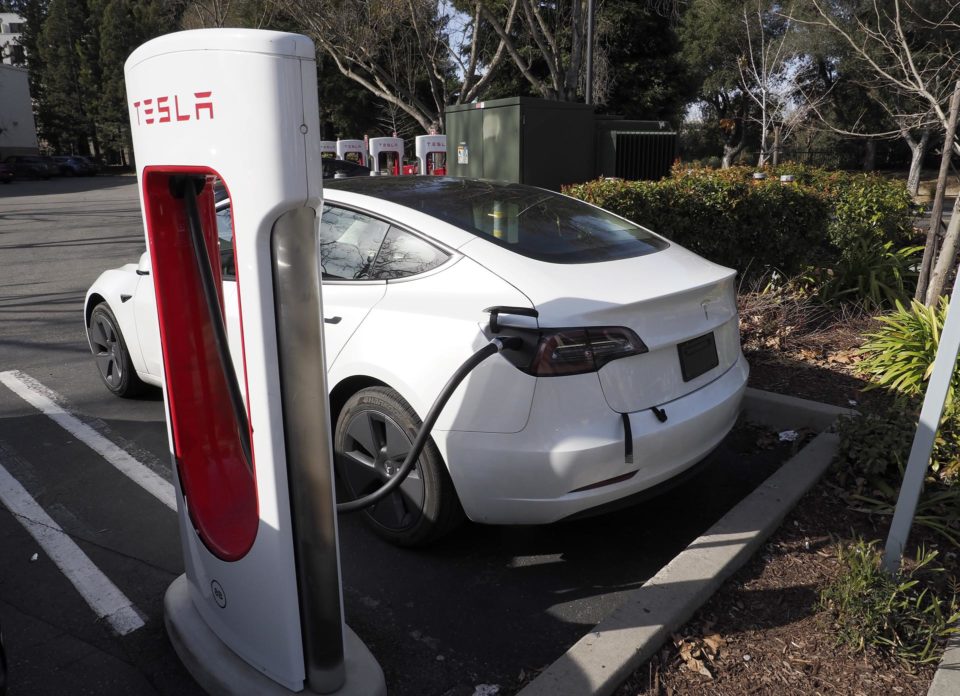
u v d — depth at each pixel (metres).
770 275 7.05
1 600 2.97
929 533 3.42
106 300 4.88
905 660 2.63
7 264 11.19
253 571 2.23
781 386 4.97
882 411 3.99
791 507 3.50
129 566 3.21
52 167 47.09
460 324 2.93
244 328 1.99
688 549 3.08
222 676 2.38
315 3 15.52
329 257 3.56
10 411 4.90
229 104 1.86
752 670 2.56
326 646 2.25
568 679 2.40
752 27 25.52
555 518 2.91
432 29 16.56
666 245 3.72
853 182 11.14
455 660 2.66
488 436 2.84
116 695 2.46
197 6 18.81
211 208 2.51
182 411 2.51
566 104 8.88
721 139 38.59
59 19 62.12
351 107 36.50
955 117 5.79
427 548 3.38
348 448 3.40
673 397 3.03
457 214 3.41
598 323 2.80
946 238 4.99
